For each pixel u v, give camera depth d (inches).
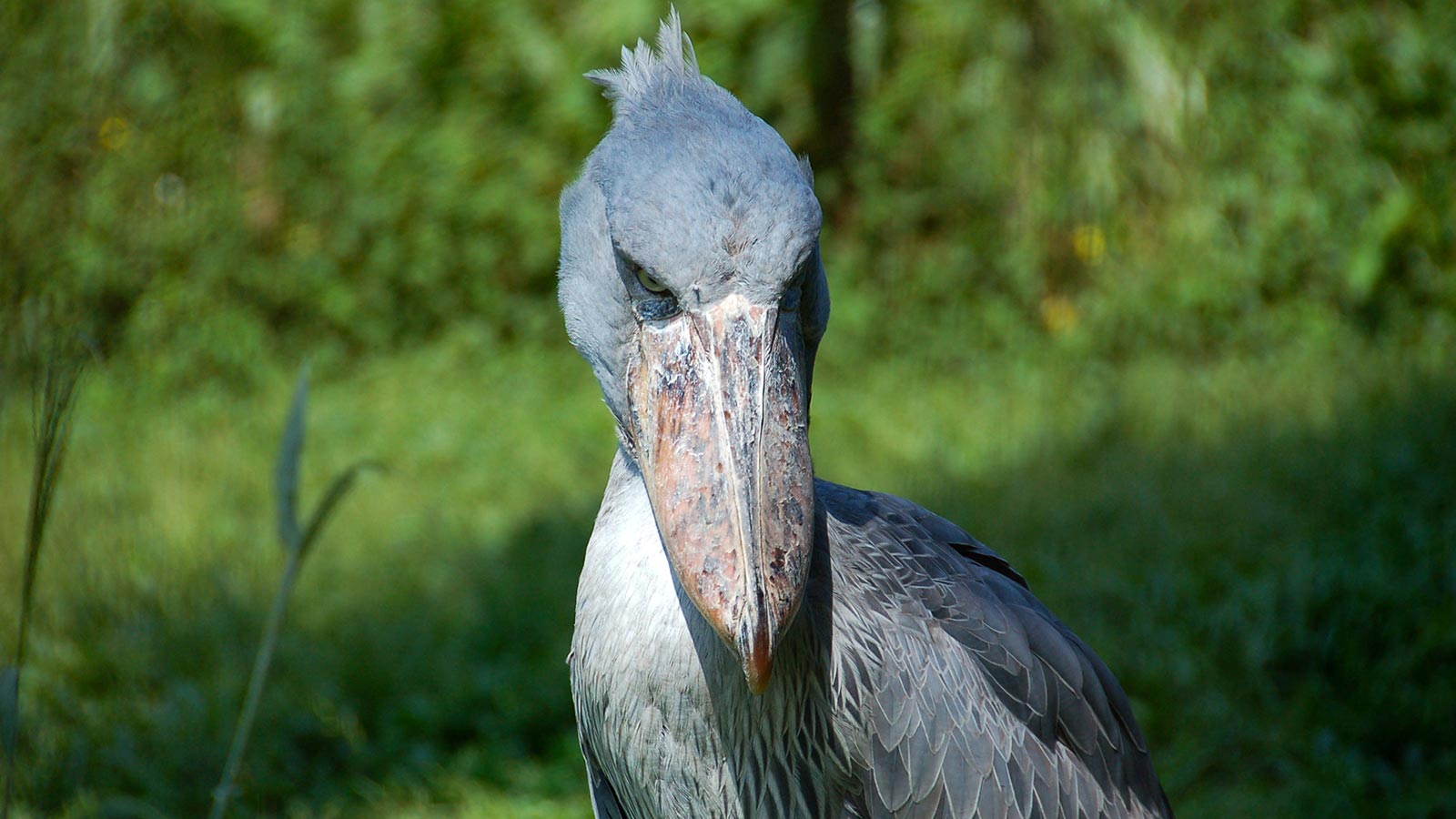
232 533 441.4
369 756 326.0
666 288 147.5
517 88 627.8
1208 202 608.7
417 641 372.2
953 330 605.9
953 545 201.9
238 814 302.2
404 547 438.3
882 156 629.0
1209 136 611.5
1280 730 318.0
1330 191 600.7
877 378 576.1
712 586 143.1
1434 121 601.6
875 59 623.5
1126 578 376.8
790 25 620.4
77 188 601.3
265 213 629.9
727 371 144.3
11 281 547.5
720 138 145.3
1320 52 605.9
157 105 617.3
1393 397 484.1
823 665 168.6
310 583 410.3
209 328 591.8
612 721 177.9
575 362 603.5
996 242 625.6
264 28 622.5
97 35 605.9
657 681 169.8
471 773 318.7
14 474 465.4
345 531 450.0
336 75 624.7
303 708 341.7
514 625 379.9
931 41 626.8
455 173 622.5
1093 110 619.2
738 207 142.3
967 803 173.0
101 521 438.9
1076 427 501.7
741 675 166.9
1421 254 589.0
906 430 513.7
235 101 628.4
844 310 597.6
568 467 498.3
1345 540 374.3
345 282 623.2
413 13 623.5
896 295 616.7
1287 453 446.9
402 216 623.5
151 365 576.7
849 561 174.9
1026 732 180.7
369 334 618.8
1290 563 366.9
